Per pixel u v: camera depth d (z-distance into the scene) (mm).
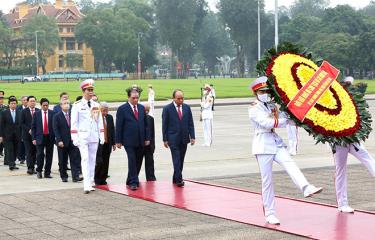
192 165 19484
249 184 15547
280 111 11258
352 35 123375
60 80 124062
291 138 21672
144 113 15430
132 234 10773
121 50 139750
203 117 25016
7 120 19547
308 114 11078
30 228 11312
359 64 107625
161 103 52281
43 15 136500
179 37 141500
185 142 15422
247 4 139375
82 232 10969
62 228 11289
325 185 15219
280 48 11711
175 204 13203
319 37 115750
